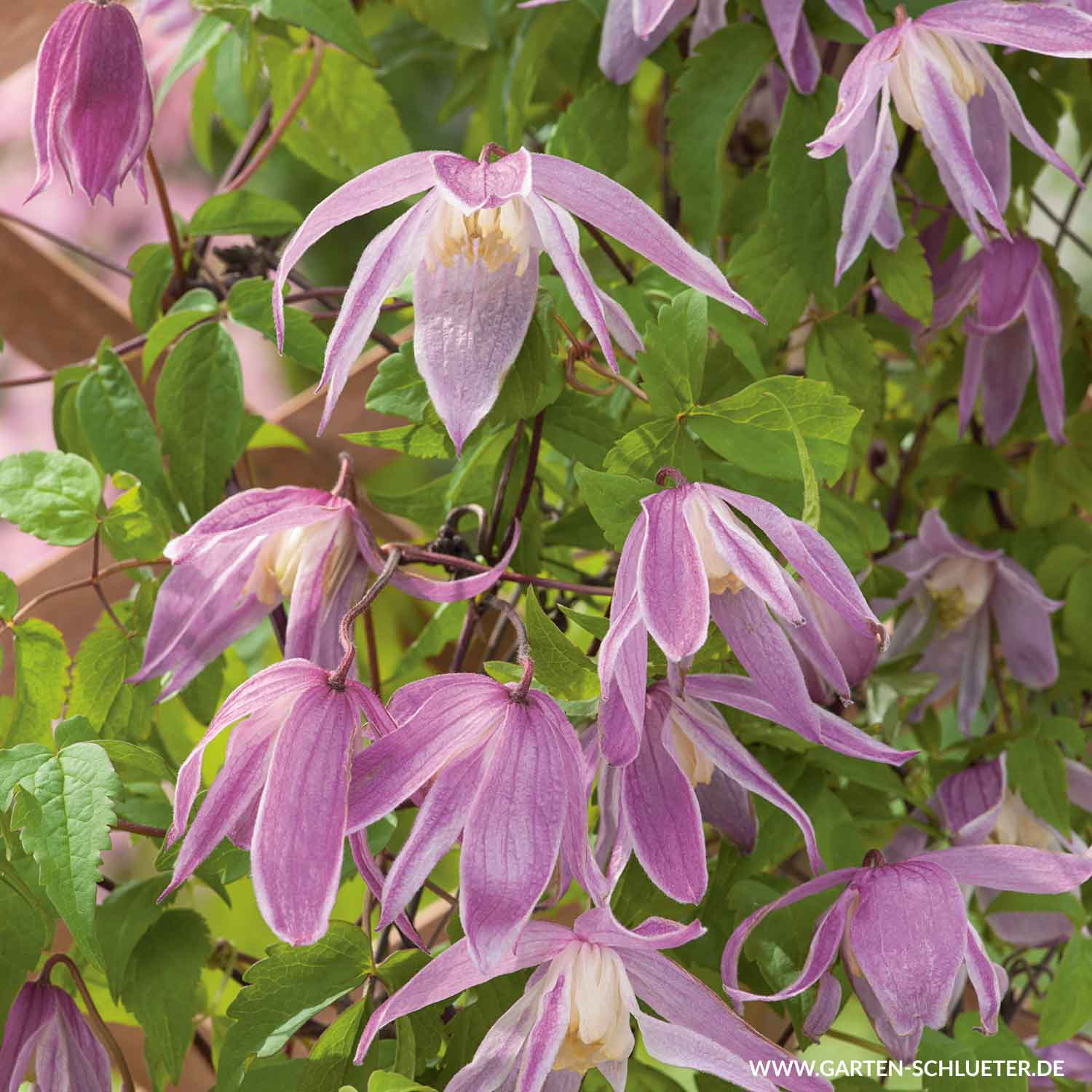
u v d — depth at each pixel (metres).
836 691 0.69
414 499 0.78
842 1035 0.75
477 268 0.69
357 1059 0.68
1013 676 0.83
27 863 0.74
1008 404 0.82
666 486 0.70
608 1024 0.68
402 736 0.67
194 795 0.67
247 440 0.80
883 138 0.72
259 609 0.74
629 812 0.69
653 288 0.76
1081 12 0.71
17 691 0.76
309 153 0.86
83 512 0.75
